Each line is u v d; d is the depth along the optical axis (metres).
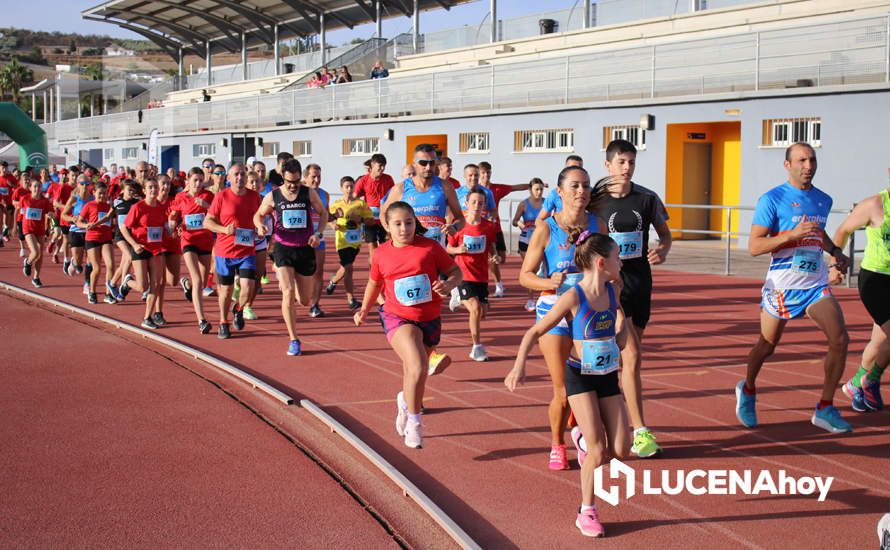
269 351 9.71
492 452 6.04
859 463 5.73
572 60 24.72
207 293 14.12
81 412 7.07
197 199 11.69
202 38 46.53
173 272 11.66
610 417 4.77
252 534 4.65
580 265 4.78
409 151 29.92
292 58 41.50
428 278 6.17
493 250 11.72
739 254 20.39
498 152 26.69
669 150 22.70
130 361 9.12
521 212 13.52
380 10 36.00
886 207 6.64
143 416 6.96
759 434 6.39
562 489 5.31
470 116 27.33
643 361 9.09
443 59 32.59
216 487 5.35
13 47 159.62
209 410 7.14
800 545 4.46
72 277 17.25
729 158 23.44
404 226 6.03
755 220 6.45
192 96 46.66
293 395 7.67
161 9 41.81
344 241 12.64
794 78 20.17
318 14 37.94
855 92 18.91
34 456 5.93
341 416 6.96
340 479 5.55
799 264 6.30
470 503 5.08
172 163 42.59
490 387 7.93
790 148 6.40
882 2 20.52
